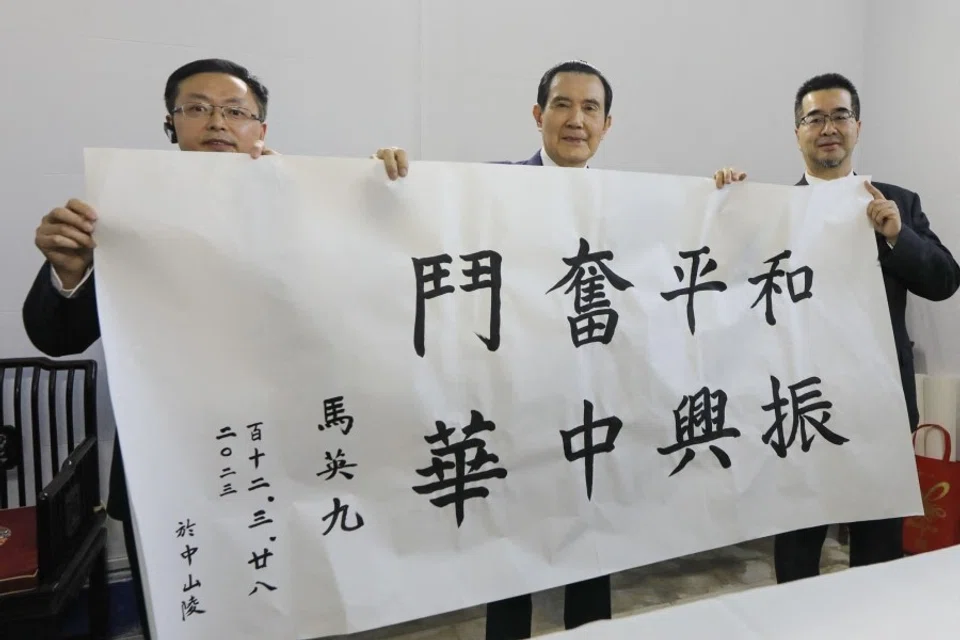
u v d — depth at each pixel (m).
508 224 1.25
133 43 1.93
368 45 2.15
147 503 1.00
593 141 1.68
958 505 2.13
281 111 2.09
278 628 1.08
